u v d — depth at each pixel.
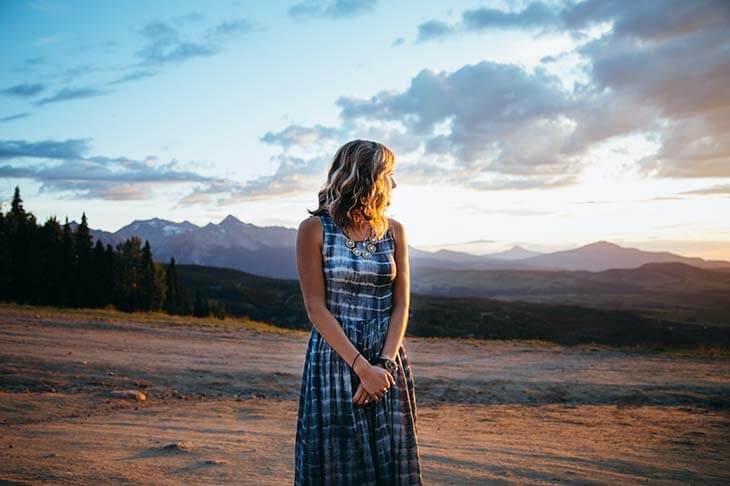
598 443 6.09
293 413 7.80
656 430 7.03
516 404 9.72
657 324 101.44
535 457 5.21
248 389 9.90
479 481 4.32
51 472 4.18
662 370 13.35
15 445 5.08
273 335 18.39
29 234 52.84
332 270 2.26
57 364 10.30
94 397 8.33
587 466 4.91
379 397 2.20
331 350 2.29
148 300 62.19
